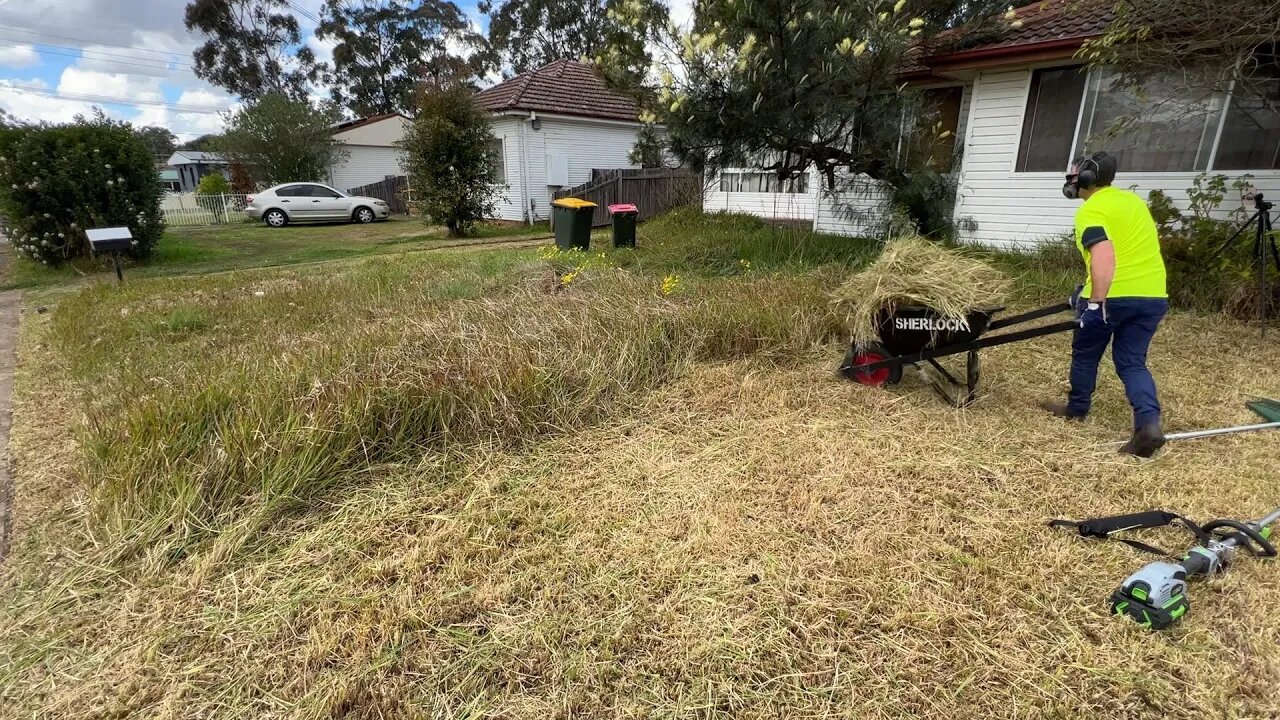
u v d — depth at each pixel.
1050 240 8.18
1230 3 5.14
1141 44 5.80
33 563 2.44
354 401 3.13
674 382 4.23
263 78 37.91
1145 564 2.37
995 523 2.64
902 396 3.99
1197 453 3.22
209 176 23.14
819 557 2.42
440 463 3.12
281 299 6.48
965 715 1.77
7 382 4.46
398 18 40.12
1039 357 4.82
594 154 17.73
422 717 1.77
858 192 9.38
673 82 7.23
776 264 7.71
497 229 15.51
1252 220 5.70
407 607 2.17
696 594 2.23
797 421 3.65
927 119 7.99
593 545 2.53
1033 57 7.74
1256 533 2.36
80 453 3.10
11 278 9.28
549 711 1.79
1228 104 6.98
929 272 3.80
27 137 9.06
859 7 6.78
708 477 3.04
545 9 39.00
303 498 2.79
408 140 13.62
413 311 5.40
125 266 9.90
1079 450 3.26
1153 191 6.66
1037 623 2.09
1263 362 4.62
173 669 1.95
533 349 3.96
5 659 1.99
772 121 7.20
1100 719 1.76
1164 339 5.14
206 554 2.43
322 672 1.93
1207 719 1.75
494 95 17.56
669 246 9.05
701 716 1.79
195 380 3.45
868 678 1.90
